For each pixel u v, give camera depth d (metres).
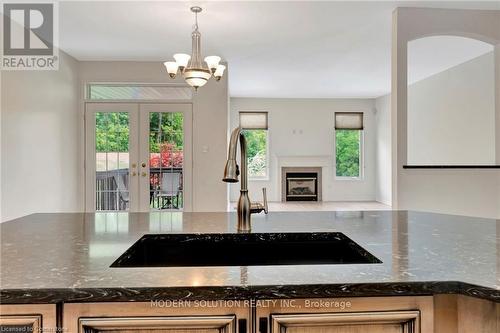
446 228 1.50
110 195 5.72
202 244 1.46
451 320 0.87
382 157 9.57
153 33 4.38
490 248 1.14
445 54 5.68
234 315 0.84
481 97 5.76
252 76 7.15
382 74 6.97
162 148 5.76
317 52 5.38
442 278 0.86
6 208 3.78
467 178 3.74
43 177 4.57
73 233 1.42
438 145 6.97
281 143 9.97
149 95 5.77
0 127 3.69
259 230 1.51
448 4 3.62
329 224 1.62
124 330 0.82
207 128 5.75
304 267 0.94
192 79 3.57
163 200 5.76
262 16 3.87
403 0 3.50
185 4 3.55
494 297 0.79
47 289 0.80
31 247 1.17
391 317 0.85
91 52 5.17
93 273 0.89
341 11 3.76
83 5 3.57
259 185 9.95
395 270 0.91
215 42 4.79
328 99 9.99
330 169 10.03
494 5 3.64
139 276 0.87
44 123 4.59
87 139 5.67
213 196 5.75
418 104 7.71
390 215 1.88
